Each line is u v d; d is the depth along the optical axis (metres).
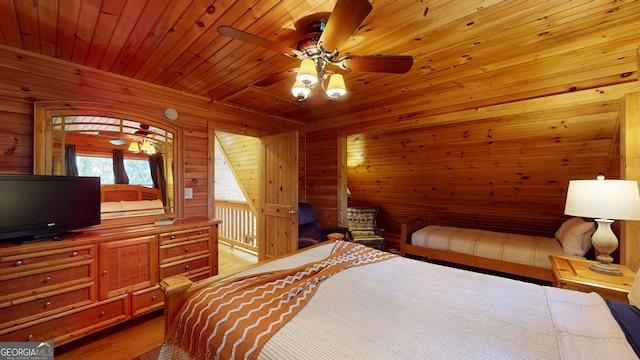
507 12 1.47
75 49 1.97
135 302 2.11
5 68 1.91
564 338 0.93
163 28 1.69
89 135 2.30
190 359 1.09
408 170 3.80
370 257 1.90
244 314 1.08
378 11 1.46
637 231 1.75
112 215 2.43
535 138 2.58
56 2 1.43
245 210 4.75
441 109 2.75
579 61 1.98
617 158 2.18
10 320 1.59
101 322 1.93
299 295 1.27
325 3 1.43
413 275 1.58
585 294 1.32
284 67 2.27
